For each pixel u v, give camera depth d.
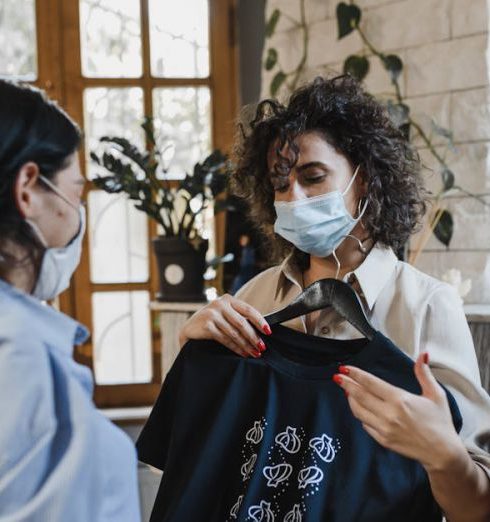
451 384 1.32
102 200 3.68
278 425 1.32
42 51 3.62
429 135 2.70
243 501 1.28
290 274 1.52
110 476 0.89
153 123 3.39
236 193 1.66
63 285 1.04
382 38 2.83
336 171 1.41
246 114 1.62
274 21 3.18
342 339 1.40
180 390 1.40
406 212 1.46
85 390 0.96
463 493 1.15
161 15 3.65
